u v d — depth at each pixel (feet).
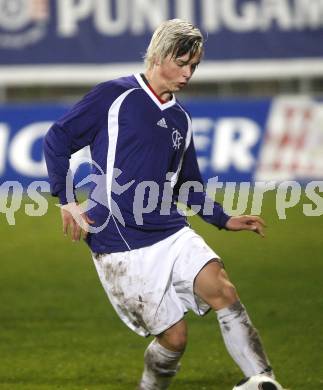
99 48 177.78
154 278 47.34
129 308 48.37
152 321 47.70
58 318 80.79
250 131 160.45
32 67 178.19
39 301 87.20
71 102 180.86
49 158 48.65
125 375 63.00
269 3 175.73
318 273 94.89
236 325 46.34
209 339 72.28
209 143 159.84
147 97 48.16
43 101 185.98
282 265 99.09
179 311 47.57
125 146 47.83
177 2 176.04
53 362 66.85
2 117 160.56
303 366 64.39
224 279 46.93
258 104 161.99
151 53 48.11
